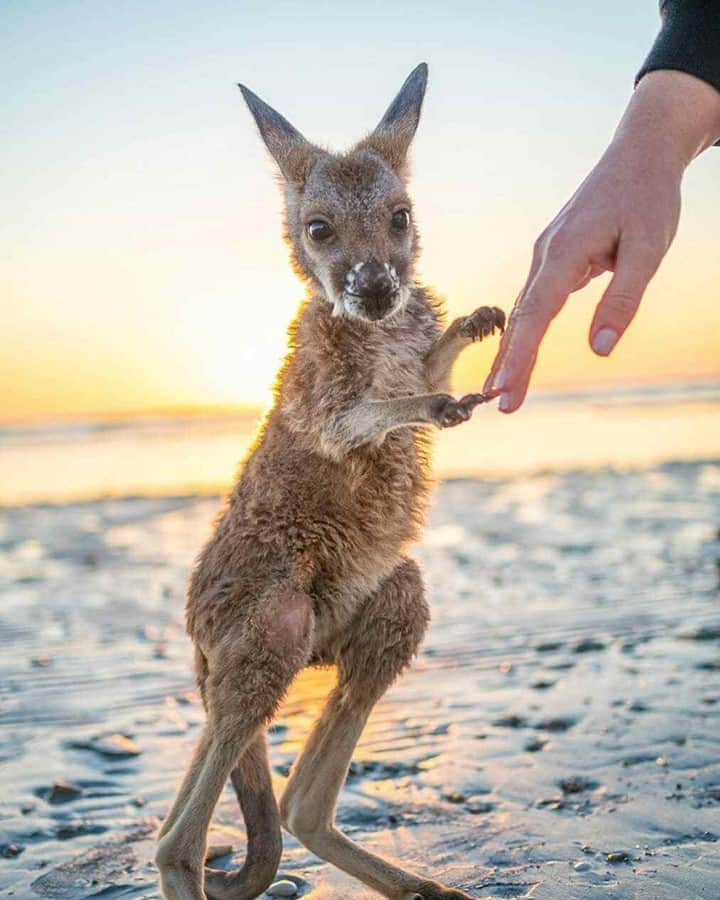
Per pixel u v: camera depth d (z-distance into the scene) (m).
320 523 0.82
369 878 0.75
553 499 3.01
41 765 1.02
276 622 0.77
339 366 0.84
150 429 7.39
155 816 0.90
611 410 7.18
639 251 0.44
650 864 0.76
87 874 0.79
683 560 1.97
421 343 0.88
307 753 0.81
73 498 3.52
